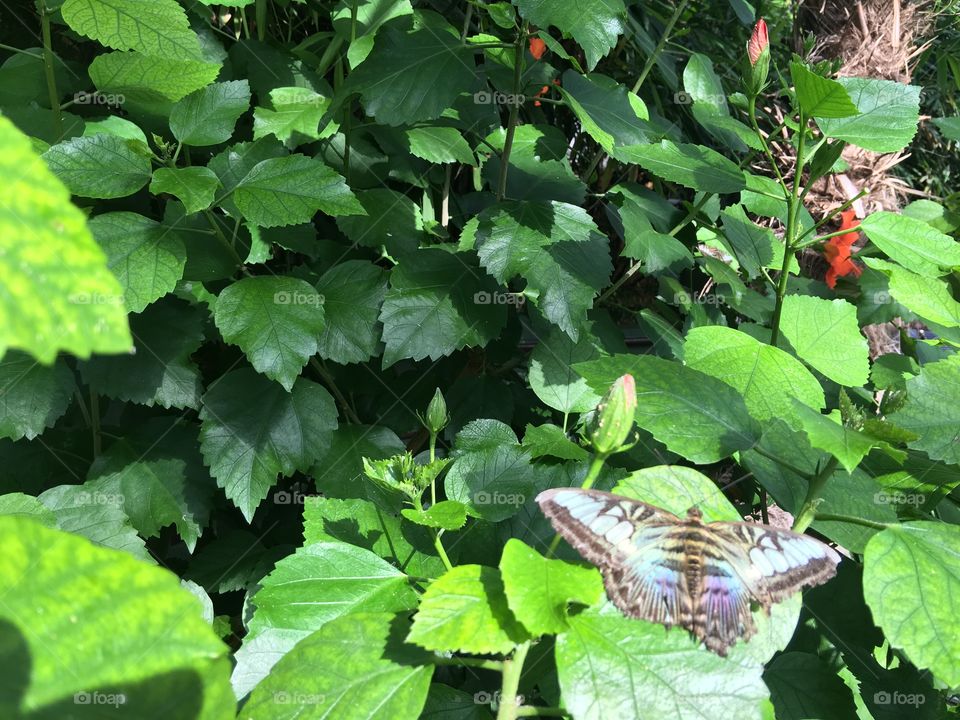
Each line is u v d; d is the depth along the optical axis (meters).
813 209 0.65
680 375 0.30
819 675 0.36
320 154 0.49
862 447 0.24
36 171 0.07
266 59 0.49
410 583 0.28
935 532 0.25
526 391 0.56
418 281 0.43
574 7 0.35
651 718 0.20
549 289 0.40
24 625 0.11
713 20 0.77
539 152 0.52
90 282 0.07
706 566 0.21
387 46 0.42
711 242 0.57
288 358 0.36
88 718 0.11
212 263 0.40
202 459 0.43
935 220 0.61
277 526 0.48
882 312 0.58
